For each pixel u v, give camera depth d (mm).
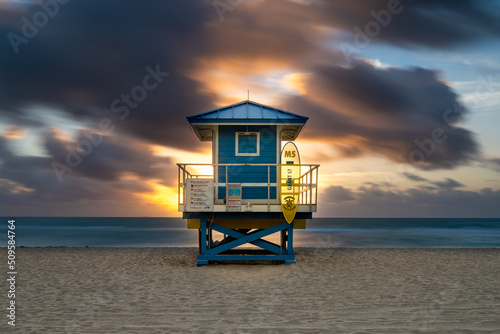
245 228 13469
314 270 12094
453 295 8578
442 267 13055
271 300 8031
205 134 15016
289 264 13211
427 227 80875
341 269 12375
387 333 5781
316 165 12703
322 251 18328
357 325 6203
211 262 13852
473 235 51344
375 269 12469
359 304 7688
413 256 16297
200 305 7605
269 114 13102
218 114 13047
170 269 12477
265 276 11008
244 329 5984
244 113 13117
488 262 14445
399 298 8242
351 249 19547
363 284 9836
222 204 12688
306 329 5984
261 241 13367
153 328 6051
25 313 7016
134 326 6164
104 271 12164
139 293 8773
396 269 12500
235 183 12547
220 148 13352
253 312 7059
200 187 12516
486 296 8492
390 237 46281
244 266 12906
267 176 13273
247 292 8836
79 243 35219
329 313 6988
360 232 59625
